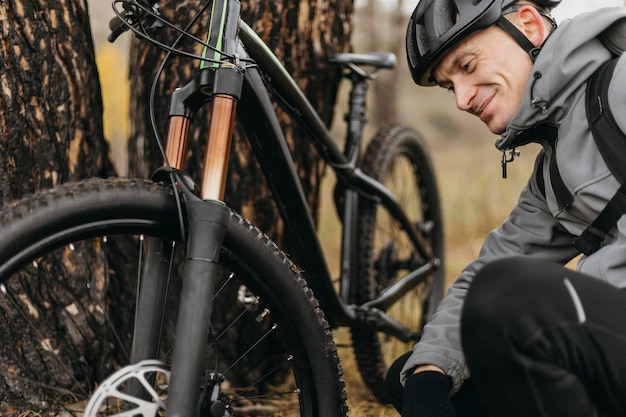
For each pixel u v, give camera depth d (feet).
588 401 3.55
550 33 4.48
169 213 4.19
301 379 4.86
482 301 3.45
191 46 6.89
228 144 4.35
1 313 6.02
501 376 3.47
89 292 6.48
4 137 6.04
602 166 4.01
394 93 33.27
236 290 7.23
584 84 4.11
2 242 3.72
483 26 4.42
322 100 7.66
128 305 6.81
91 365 6.44
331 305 6.67
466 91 4.58
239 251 4.49
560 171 4.18
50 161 6.29
